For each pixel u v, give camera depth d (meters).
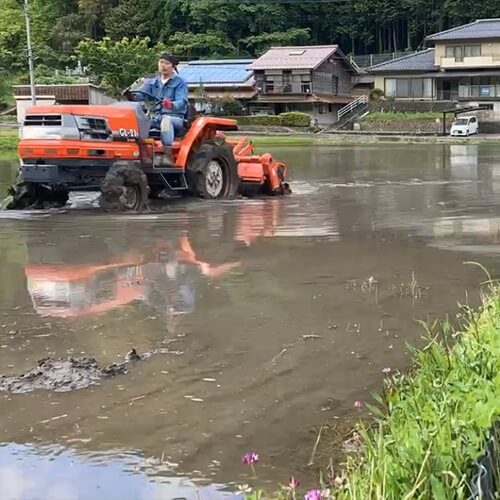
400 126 48.62
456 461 2.05
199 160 10.29
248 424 2.82
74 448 2.61
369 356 3.60
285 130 49.22
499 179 14.02
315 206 9.73
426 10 68.25
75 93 42.56
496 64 51.38
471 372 2.69
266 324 4.14
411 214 8.77
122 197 9.12
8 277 5.35
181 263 5.81
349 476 2.20
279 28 67.56
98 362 3.52
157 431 2.76
